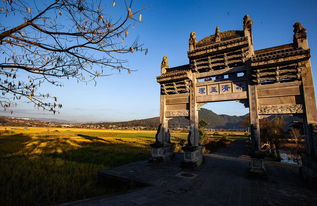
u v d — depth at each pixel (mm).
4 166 13633
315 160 7305
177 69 14891
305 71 9320
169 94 14297
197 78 13117
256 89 10570
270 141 23266
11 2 3133
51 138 45000
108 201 6125
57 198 7758
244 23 11727
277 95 9938
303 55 8867
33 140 38812
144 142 38938
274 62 9430
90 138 48625
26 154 20359
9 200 7406
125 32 3779
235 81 11570
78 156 19375
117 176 9188
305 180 8367
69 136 53812
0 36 3242
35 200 7508
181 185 7785
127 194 6891
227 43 11211
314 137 8156
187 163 11062
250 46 11266
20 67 3498
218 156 17250
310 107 8898
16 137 44938
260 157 8875
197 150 12164
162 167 11344
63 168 13141
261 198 6301
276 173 9875
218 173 9906
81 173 11883
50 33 3527
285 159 21297
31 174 11414
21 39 3414
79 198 7738
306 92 9125
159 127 13414
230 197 6398
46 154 20547
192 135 12227
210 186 7668
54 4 3320
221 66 12438
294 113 9344
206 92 12562
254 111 10367
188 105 13211
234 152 22156
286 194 6691
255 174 8875
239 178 8898
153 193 6832
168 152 13961
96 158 17875
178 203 5859
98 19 3574
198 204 5789
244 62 11172
